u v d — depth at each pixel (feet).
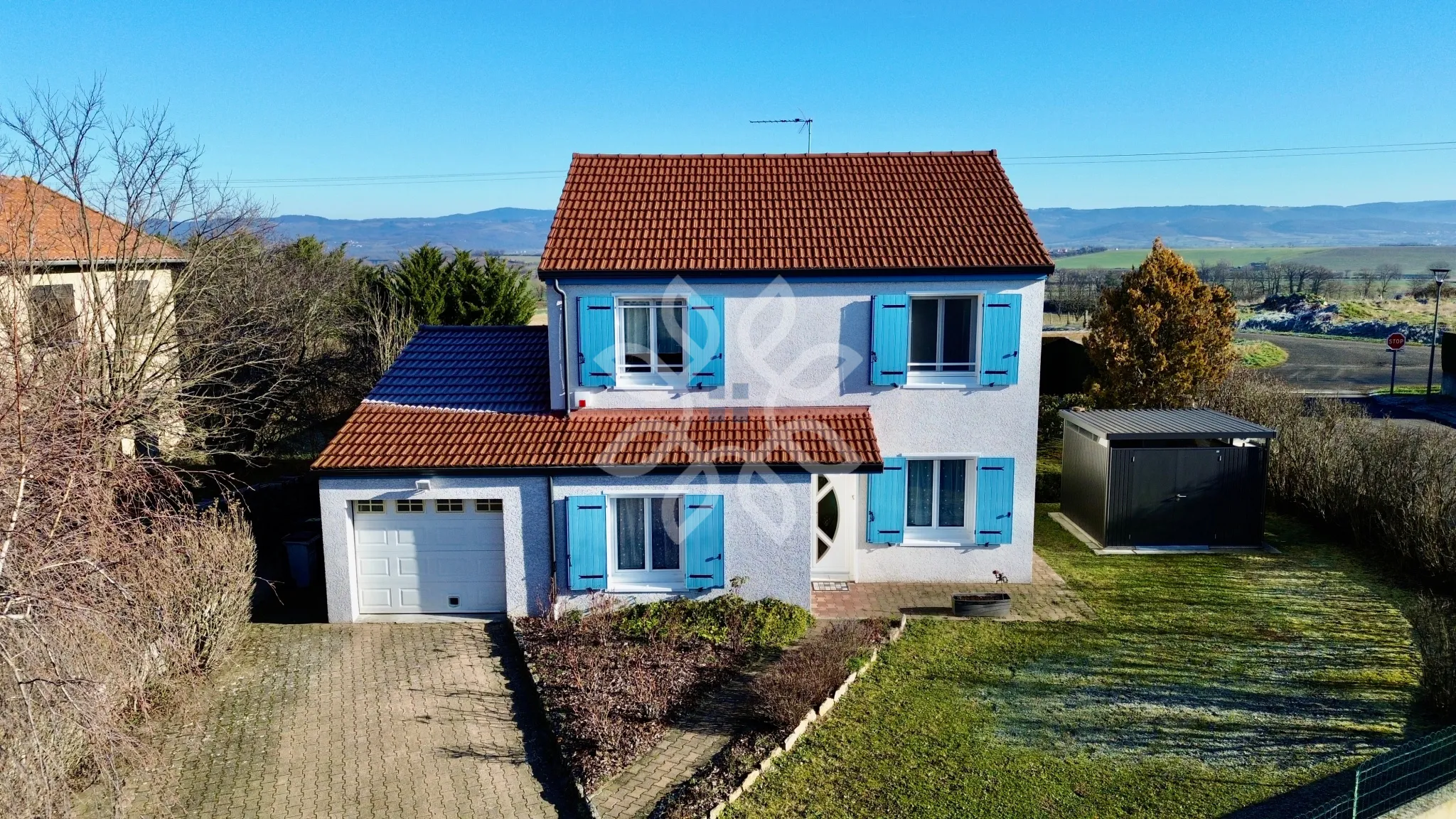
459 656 44.34
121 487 35.86
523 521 47.52
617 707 38.04
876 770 33.55
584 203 55.67
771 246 51.60
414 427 49.78
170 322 68.18
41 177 55.83
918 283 50.14
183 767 34.53
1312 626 46.29
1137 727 36.47
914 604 49.85
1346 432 65.10
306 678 41.93
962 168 60.03
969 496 53.16
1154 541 58.85
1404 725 36.11
